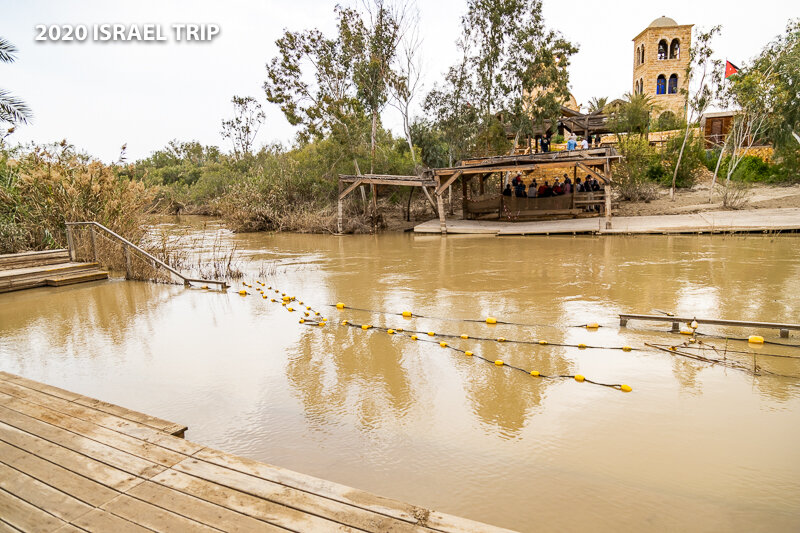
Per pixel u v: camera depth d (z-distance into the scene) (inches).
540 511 134.6
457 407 199.8
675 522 129.1
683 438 171.3
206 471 132.8
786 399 198.5
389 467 157.8
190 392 219.3
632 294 377.4
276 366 249.8
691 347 261.7
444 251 668.7
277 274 526.0
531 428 181.0
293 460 162.7
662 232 728.3
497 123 1156.5
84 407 177.5
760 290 372.2
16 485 127.4
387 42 1141.1
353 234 965.2
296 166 1205.1
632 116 1203.2
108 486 126.0
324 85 1122.7
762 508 134.0
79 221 548.7
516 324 312.8
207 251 744.3
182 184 2048.5
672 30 1813.5
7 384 199.9
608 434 175.2
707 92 1003.9
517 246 690.8
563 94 1091.3
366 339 291.7
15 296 429.1
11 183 595.2
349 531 106.0
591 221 884.0
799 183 1044.5
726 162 1190.9
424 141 1381.6
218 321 339.6
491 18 1090.7
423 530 106.0
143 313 365.1
